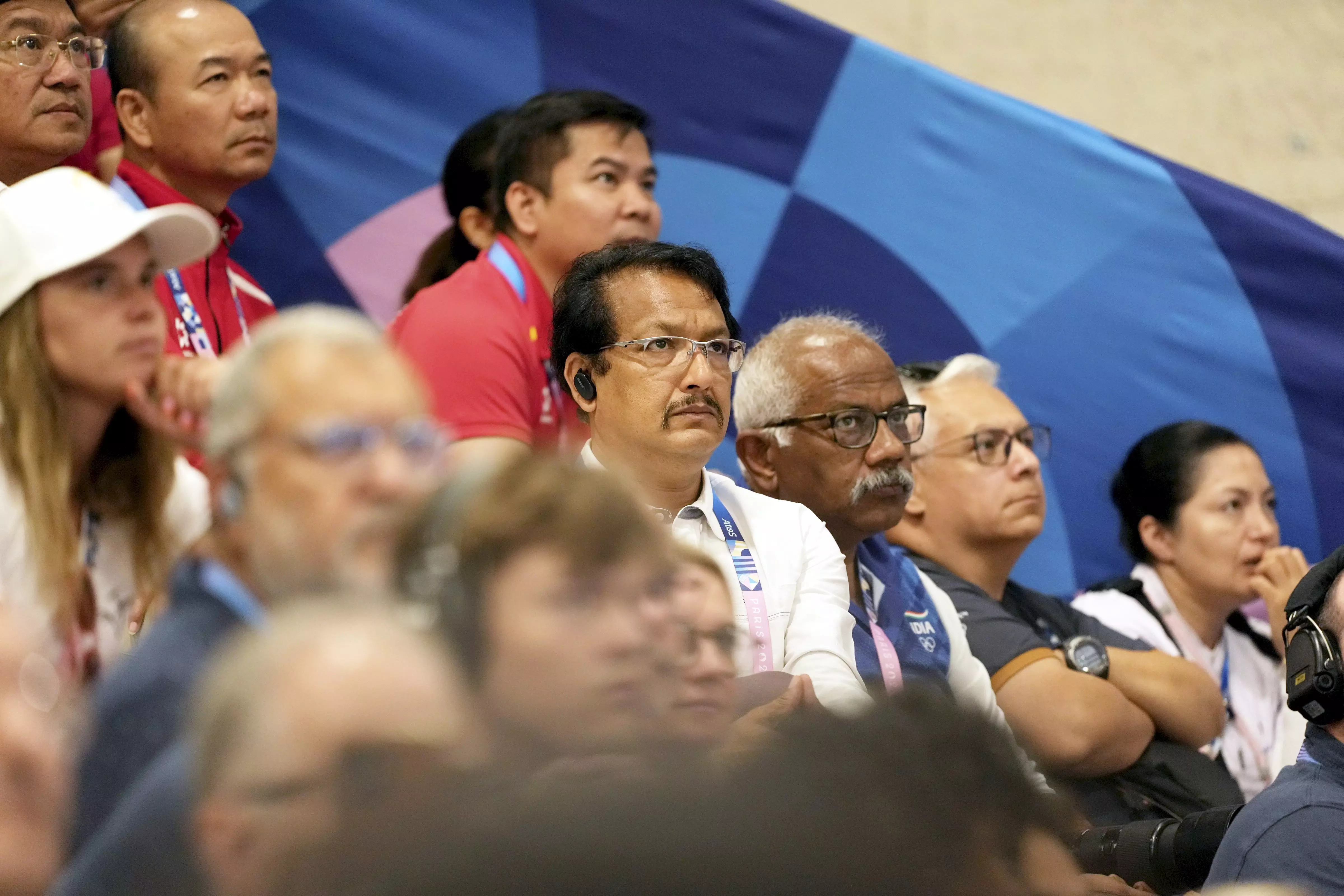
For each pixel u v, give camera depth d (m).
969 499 12.76
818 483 10.96
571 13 15.21
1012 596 13.25
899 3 18.39
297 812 3.13
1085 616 13.43
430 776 3.12
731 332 9.99
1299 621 8.59
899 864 3.04
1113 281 16.14
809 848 2.93
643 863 2.79
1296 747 12.28
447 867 2.78
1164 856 9.27
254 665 3.30
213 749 3.29
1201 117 18.38
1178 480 14.11
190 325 11.24
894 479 10.98
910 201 15.90
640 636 3.59
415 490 4.46
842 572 9.67
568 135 12.79
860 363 11.09
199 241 7.66
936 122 15.93
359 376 5.35
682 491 9.52
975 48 18.39
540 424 12.02
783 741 3.26
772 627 9.17
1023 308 16.03
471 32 14.95
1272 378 16.19
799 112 15.70
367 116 14.66
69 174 7.49
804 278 15.69
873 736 3.27
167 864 3.69
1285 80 18.34
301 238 14.45
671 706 3.64
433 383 11.55
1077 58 18.45
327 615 3.40
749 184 15.60
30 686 4.24
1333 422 16.23
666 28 15.44
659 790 2.92
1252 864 8.21
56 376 7.16
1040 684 11.73
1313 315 16.28
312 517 5.18
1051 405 16.05
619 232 12.80
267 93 12.09
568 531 3.60
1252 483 14.06
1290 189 18.31
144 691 4.88
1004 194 16.03
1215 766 12.16
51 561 6.96
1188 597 14.21
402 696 3.21
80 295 7.20
